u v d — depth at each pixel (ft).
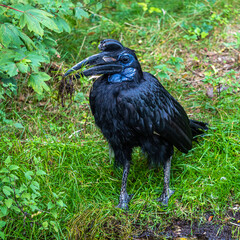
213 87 33.58
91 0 37.06
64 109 32.09
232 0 45.78
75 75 23.97
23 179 23.95
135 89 23.17
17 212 21.98
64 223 22.85
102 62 23.49
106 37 40.73
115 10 46.47
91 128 30.55
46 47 31.48
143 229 23.12
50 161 26.61
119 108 22.98
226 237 22.40
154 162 24.94
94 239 22.08
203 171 26.00
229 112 31.27
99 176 26.32
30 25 20.36
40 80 22.93
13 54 21.70
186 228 23.09
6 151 26.58
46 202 23.20
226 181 25.04
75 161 26.94
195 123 28.25
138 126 23.36
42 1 25.23
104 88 23.57
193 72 36.58
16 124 27.78
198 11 43.86
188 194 24.70
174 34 41.14
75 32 40.29
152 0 47.03
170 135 24.26
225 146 27.32
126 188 25.88
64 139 29.14
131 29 42.01
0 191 21.30
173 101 25.53
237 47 38.19
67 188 24.56
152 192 25.39
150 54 38.63
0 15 22.71
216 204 24.11
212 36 40.98
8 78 26.27
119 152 24.93
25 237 21.68
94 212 22.99
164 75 32.42
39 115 31.22
